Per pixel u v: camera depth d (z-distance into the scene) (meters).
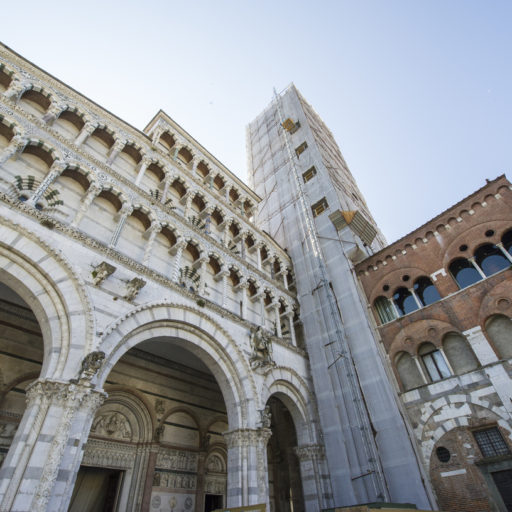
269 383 21.22
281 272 31.55
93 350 13.02
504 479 17.12
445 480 18.78
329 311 27.05
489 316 20.89
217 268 24.19
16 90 17.66
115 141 21.94
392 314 26.02
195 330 18.30
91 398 12.25
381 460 20.34
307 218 34.97
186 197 24.88
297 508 26.05
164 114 28.47
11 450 10.36
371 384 22.94
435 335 22.70
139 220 20.66
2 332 16.75
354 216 31.95
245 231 28.86
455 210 25.19
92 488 18.59
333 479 20.91
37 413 11.05
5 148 15.88
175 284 18.28
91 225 17.86
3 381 16.00
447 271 23.92
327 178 37.72
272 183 45.81
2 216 13.00
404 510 12.08
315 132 48.75
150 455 19.86
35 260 13.23
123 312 15.00
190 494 21.06
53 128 19.53
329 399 23.62
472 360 20.94
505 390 18.61
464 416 19.52
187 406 23.48
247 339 21.19
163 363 23.23
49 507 9.95
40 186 15.69
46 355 12.51
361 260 31.09
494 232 22.62
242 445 17.27
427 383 21.86
